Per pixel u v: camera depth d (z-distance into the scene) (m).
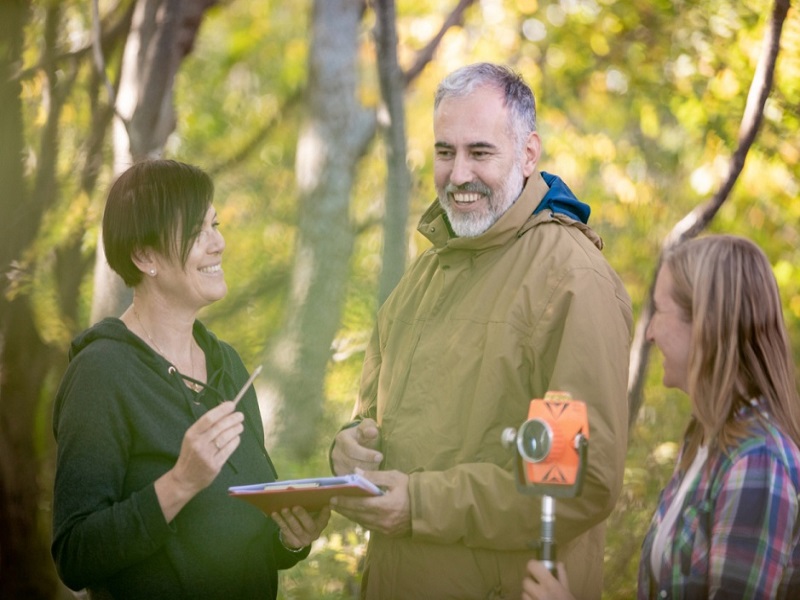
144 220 3.94
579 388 3.81
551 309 3.96
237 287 16.22
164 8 8.60
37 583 7.30
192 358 4.14
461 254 4.30
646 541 3.35
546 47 12.46
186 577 3.81
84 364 3.82
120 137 8.23
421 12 14.01
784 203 9.80
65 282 8.68
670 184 12.48
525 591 3.38
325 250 12.12
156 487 3.63
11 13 7.45
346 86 12.05
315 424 11.83
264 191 18.64
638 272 12.25
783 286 10.44
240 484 4.00
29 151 8.70
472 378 4.09
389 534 3.96
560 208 4.31
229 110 20.05
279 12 20.84
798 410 3.22
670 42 10.25
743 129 6.70
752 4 8.98
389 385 4.45
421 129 15.79
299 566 6.68
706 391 3.22
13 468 7.30
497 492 3.87
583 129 13.50
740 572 3.01
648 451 8.69
